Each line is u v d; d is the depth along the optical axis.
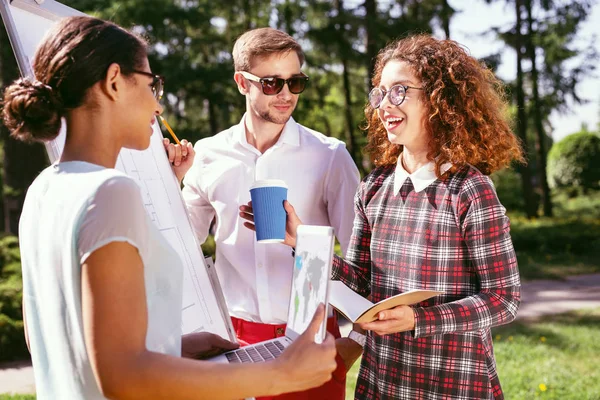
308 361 1.28
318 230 1.50
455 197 1.98
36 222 1.34
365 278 2.32
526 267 11.01
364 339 2.41
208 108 18.00
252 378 1.23
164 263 1.34
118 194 1.20
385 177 2.27
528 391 4.49
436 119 2.08
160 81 1.44
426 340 2.02
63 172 1.33
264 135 2.80
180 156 2.51
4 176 9.88
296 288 1.61
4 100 1.39
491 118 2.12
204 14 15.47
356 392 2.24
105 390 1.16
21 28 1.89
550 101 20.81
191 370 1.19
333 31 16.22
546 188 22.03
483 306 1.86
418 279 2.04
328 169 2.80
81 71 1.31
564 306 7.89
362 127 2.54
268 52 2.64
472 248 1.93
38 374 1.39
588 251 12.50
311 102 18.67
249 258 2.78
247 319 2.80
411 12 17.67
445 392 2.00
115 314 1.15
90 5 12.48
